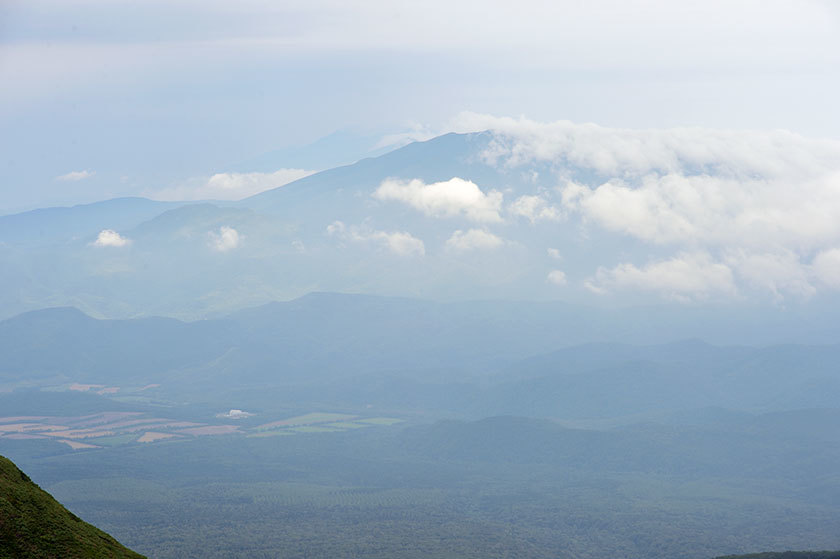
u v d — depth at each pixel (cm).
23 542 15738
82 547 16250
